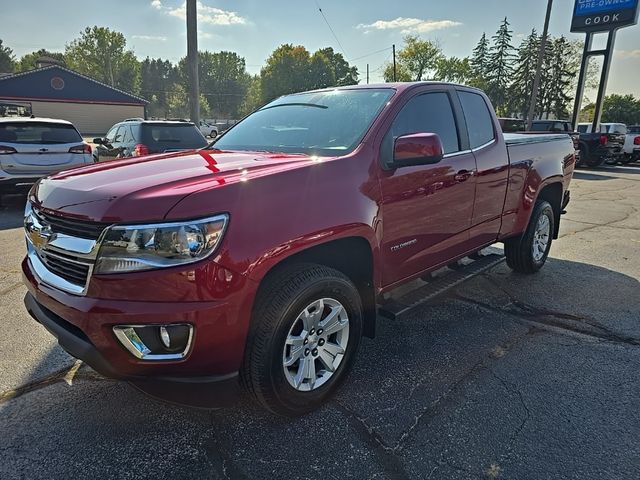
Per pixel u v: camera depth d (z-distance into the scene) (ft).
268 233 7.08
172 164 8.64
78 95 135.74
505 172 13.23
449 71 217.15
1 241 20.21
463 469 7.12
